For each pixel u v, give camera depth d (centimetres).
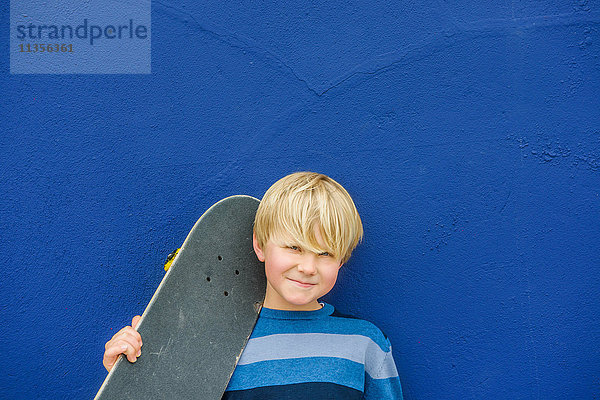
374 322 141
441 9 138
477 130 139
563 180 138
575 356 139
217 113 141
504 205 139
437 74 139
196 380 113
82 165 141
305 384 118
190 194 142
